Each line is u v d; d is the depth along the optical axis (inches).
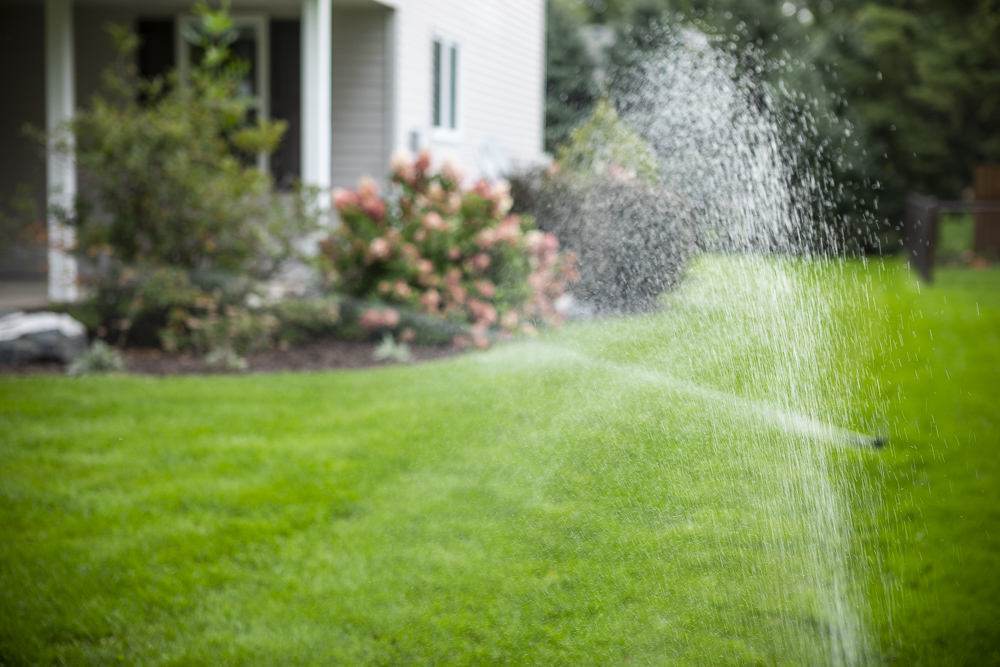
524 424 189.9
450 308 326.0
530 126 717.3
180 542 147.9
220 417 221.5
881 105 1064.2
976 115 1114.7
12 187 467.8
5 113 466.0
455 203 339.0
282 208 327.6
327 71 399.5
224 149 331.3
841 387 144.1
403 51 462.3
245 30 453.7
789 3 1088.2
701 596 116.2
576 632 113.9
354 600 127.3
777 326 134.8
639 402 139.5
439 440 194.5
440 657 112.5
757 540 120.5
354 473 178.4
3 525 155.9
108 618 123.9
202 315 309.4
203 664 112.6
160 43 458.9
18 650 116.0
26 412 224.2
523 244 331.3
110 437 204.4
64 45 370.3
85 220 320.2
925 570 131.8
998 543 144.7
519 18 673.6
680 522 122.7
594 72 896.9
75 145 320.5
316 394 245.1
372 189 343.9
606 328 180.2
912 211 645.3
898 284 556.7
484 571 130.6
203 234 310.5
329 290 334.0
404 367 282.2
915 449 181.2
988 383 276.5
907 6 1167.6
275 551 144.1
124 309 307.1
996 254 706.2
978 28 1091.9
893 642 112.4
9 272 464.8
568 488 138.9
